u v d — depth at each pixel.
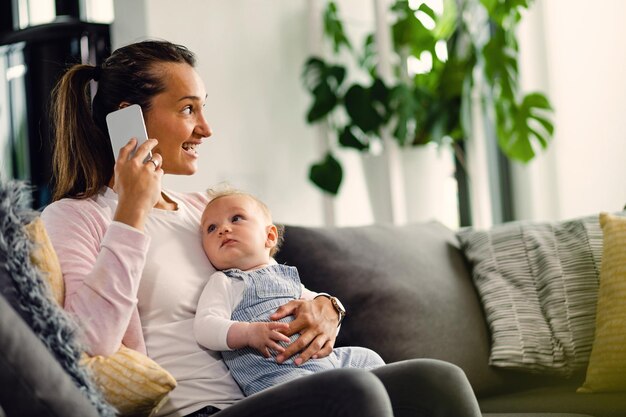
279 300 1.88
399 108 4.20
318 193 4.41
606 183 4.12
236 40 4.06
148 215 1.92
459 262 2.62
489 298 2.50
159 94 1.94
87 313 1.62
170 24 3.78
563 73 4.30
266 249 2.02
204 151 3.87
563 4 4.28
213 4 3.97
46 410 1.24
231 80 4.02
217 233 1.93
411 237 2.59
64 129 1.94
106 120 1.87
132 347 1.73
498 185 4.72
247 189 4.04
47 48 3.81
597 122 4.15
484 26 4.57
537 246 2.57
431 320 2.40
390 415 1.31
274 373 1.74
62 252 1.73
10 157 3.83
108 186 1.95
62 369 1.34
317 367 1.78
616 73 4.05
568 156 4.29
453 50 4.43
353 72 4.67
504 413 2.13
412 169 4.38
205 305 1.82
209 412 1.72
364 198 4.65
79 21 3.81
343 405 1.31
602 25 4.10
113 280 1.65
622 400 2.17
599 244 2.52
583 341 2.42
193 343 1.80
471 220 4.64
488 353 2.43
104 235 1.79
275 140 4.20
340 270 2.38
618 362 2.29
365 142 4.45
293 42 4.34
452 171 4.64
